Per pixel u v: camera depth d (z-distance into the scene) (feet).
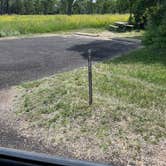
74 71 35.27
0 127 22.39
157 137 20.43
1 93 28.84
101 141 20.24
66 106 24.52
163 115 23.08
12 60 43.32
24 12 261.65
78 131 21.45
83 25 98.94
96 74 32.89
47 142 20.49
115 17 117.50
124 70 34.86
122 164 18.20
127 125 21.74
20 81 32.48
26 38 69.56
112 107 23.89
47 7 264.31
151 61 39.68
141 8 56.59
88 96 25.86
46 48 54.49
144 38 49.83
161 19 49.83
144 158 18.57
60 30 89.20
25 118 23.73
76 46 57.57
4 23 84.28
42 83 30.68
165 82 30.50
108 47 56.80
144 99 25.71
